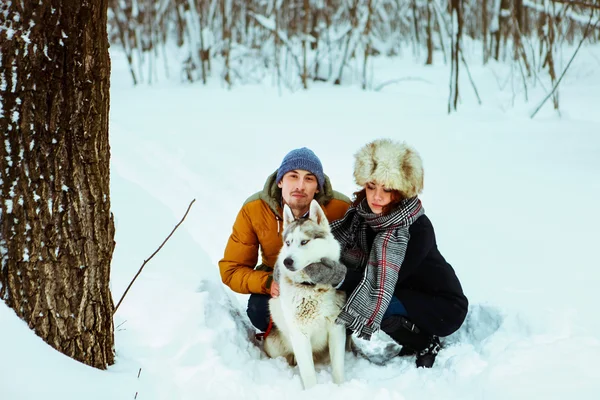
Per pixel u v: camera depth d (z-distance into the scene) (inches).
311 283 128.8
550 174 264.2
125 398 106.7
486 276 175.3
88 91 103.4
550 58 424.8
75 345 109.3
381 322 141.1
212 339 136.9
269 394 124.5
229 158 310.7
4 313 103.4
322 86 553.0
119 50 816.9
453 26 401.4
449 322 139.6
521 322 141.3
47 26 98.7
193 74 609.6
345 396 120.1
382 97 482.0
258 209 151.6
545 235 200.1
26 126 100.0
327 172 280.2
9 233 102.0
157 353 129.2
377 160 129.3
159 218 213.6
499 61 551.5
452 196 246.5
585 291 155.3
